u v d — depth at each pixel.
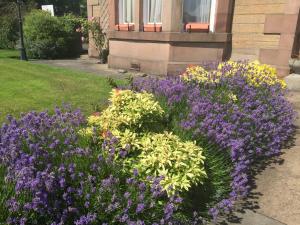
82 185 3.07
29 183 2.71
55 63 14.91
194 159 3.73
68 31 18.06
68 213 2.92
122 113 4.39
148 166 3.60
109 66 13.42
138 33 11.96
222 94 5.76
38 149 3.27
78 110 4.76
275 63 10.42
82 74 10.84
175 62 11.30
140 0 11.83
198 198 3.88
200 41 11.11
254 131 5.01
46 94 7.88
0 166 3.03
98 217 3.00
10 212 2.61
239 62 7.83
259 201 4.08
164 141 3.91
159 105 4.85
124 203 3.08
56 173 3.07
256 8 10.55
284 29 10.08
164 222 3.18
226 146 4.38
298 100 8.28
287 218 3.78
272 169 4.90
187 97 5.49
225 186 4.10
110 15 13.13
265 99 6.05
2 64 12.49
